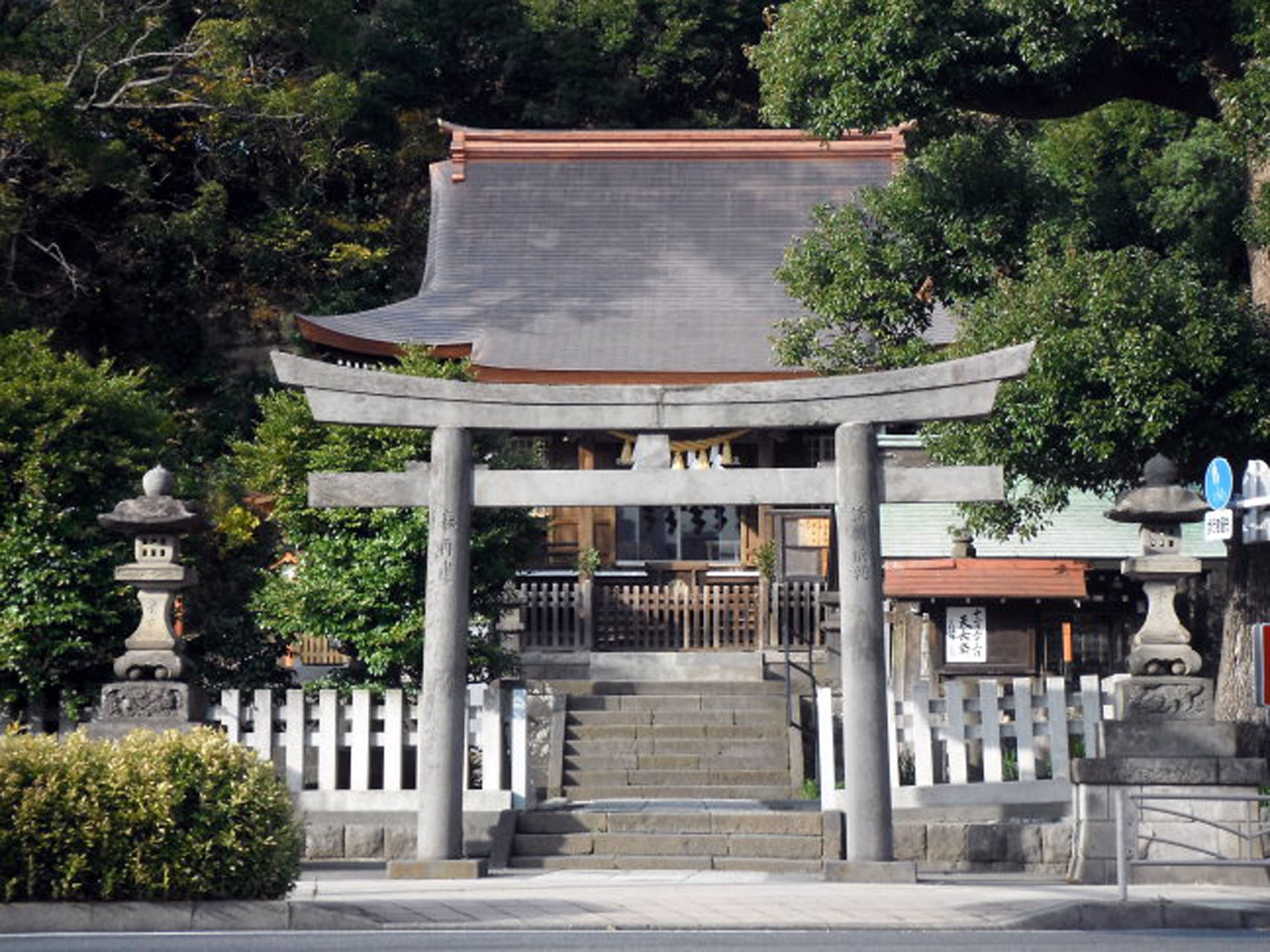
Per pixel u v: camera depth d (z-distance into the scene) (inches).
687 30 1704.0
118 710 652.7
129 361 1444.4
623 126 1749.5
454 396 638.5
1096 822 639.1
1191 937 487.5
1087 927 520.1
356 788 693.9
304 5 1248.2
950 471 629.0
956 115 862.5
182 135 1454.2
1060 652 991.0
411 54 1686.8
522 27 1712.6
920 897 558.6
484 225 1333.7
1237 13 761.0
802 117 820.0
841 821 674.8
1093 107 843.4
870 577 623.5
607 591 1102.4
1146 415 725.9
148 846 490.0
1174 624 647.8
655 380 1128.2
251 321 1451.8
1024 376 682.2
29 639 700.0
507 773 739.4
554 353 1151.6
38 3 1266.0
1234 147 781.3
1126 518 652.7
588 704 971.3
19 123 1119.0
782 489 636.1
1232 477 732.0
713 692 996.6
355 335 1133.7
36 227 1406.3
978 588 890.7
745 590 1102.4
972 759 744.3
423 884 599.2
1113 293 736.3
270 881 505.4
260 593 770.2
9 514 710.5
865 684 617.9
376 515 739.4
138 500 664.4
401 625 725.3
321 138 1408.7
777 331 1189.7
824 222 881.5
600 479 639.1
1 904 485.4
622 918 504.4
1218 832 630.5
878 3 776.3
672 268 1284.4
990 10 774.5
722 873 645.9
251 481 812.6
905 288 841.5
